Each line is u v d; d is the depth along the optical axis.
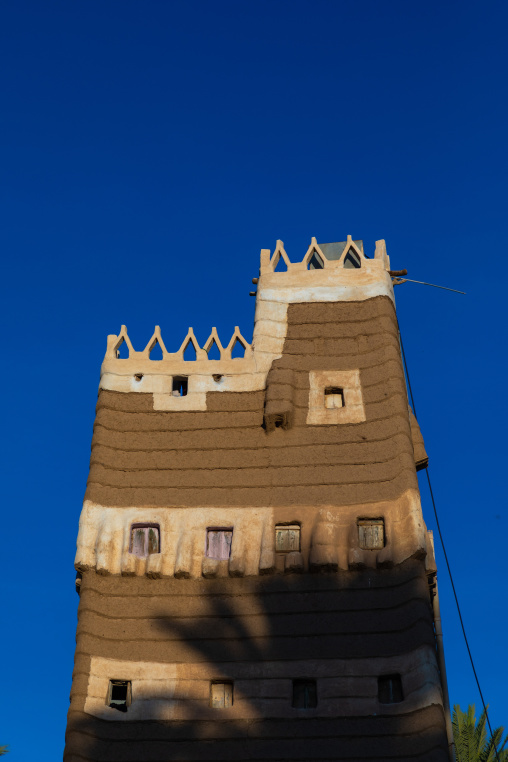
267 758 32.25
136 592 36.06
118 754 32.66
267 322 42.47
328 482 37.78
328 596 35.22
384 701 33.03
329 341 41.62
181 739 32.88
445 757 31.27
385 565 35.41
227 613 35.31
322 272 43.59
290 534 37.03
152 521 37.62
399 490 37.03
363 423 39.03
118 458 39.34
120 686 34.34
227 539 37.34
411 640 33.75
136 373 41.56
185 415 40.31
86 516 37.72
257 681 33.81
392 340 41.16
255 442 39.25
